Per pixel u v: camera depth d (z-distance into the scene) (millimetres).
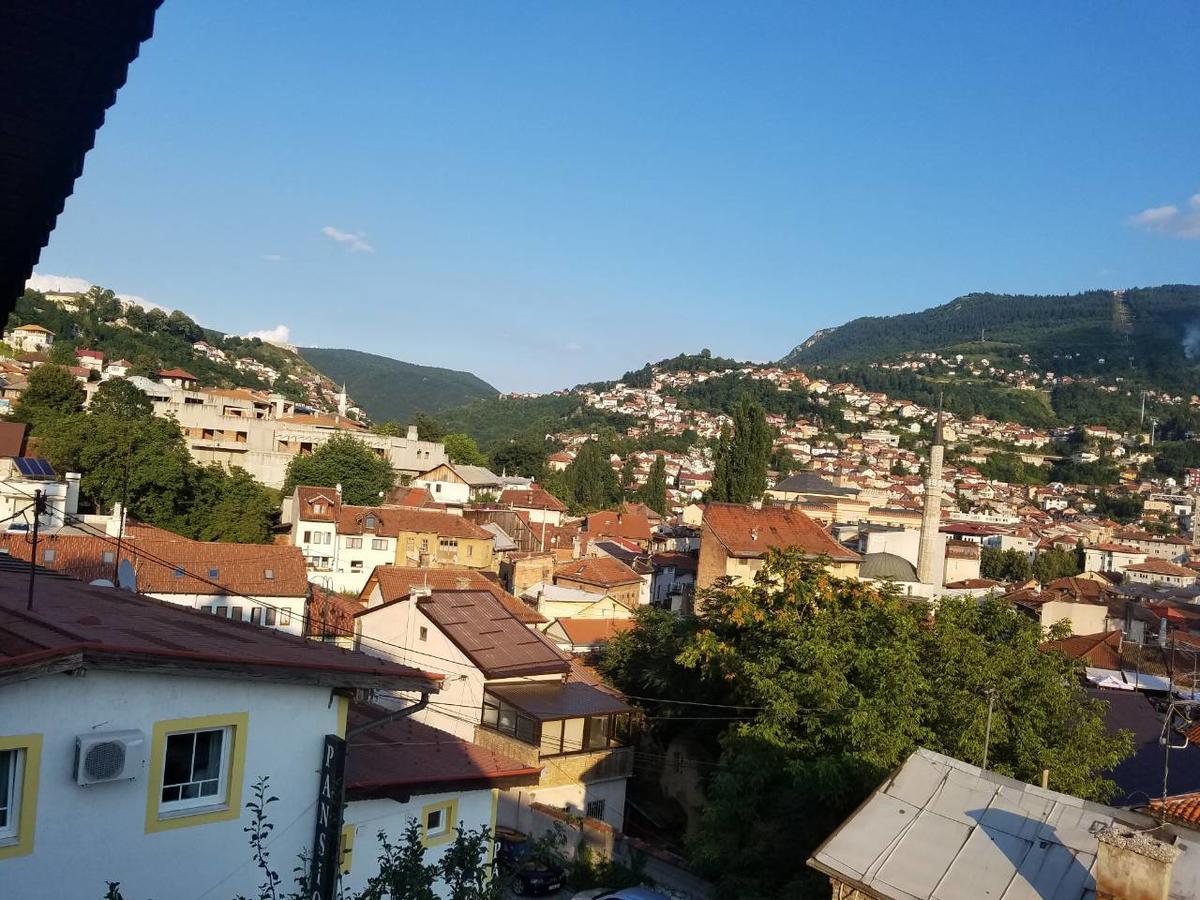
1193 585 101438
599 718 34250
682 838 35125
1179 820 16172
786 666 30094
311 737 12102
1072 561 127750
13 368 112750
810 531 60531
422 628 37062
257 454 93875
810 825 23672
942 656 28891
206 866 11031
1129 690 42438
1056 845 14227
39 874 9703
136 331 196250
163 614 14438
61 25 5219
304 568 49906
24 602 12742
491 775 17047
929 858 14375
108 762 9930
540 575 71500
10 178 6730
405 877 9203
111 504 62906
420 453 106938
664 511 145875
